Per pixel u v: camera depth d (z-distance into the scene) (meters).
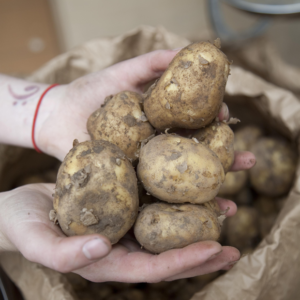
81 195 0.26
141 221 0.29
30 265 0.36
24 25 0.97
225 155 0.33
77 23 0.88
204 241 0.26
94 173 0.26
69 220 0.26
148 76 0.39
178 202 0.29
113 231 0.27
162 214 0.28
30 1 1.01
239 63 0.60
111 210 0.27
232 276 0.34
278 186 0.48
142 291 0.44
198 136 0.33
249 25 0.87
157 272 0.26
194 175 0.28
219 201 0.36
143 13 0.89
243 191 0.52
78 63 0.50
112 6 0.87
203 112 0.30
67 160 0.27
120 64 0.40
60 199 0.27
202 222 0.28
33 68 0.91
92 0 0.85
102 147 0.28
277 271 0.35
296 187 0.39
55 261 0.23
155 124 0.32
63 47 0.94
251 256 0.35
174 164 0.28
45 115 0.42
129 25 0.90
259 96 0.45
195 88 0.29
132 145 0.32
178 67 0.30
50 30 0.97
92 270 0.28
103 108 0.33
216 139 0.32
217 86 0.30
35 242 0.25
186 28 0.92
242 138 0.53
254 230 0.48
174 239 0.28
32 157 0.53
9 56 0.93
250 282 0.33
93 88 0.41
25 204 0.29
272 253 0.35
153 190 0.29
